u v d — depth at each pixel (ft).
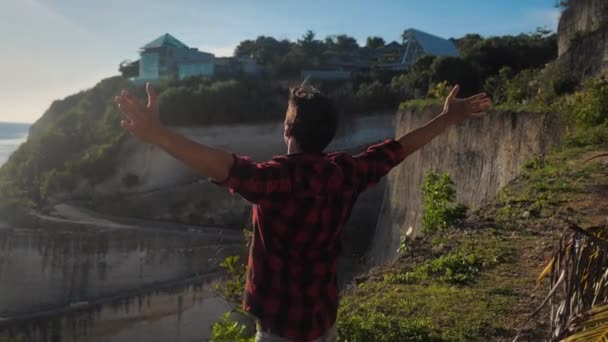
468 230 29.71
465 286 22.74
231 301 19.67
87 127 183.32
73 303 111.45
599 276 10.15
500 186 63.57
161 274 111.24
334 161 8.45
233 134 162.71
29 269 113.80
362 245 117.70
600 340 8.45
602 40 69.67
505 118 64.44
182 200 141.08
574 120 52.49
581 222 28.37
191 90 166.30
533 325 18.86
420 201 84.84
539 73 86.58
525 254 25.52
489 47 140.15
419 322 19.42
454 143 76.95
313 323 8.22
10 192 155.74
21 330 86.79
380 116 158.81
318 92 8.70
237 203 138.21
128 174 156.04
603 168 38.22
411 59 221.46
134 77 235.81
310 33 242.78
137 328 92.17
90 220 134.41
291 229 7.98
